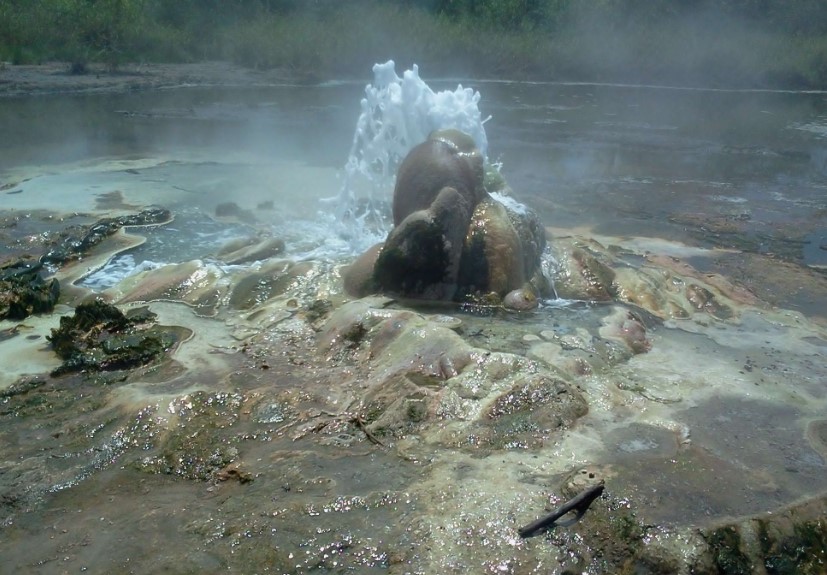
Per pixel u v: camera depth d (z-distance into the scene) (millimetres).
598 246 11086
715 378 7441
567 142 21016
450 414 6520
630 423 6559
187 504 5586
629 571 5016
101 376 7344
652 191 15680
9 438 6383
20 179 14914
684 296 9508
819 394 7297
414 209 8984
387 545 5082
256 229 11633
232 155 17594
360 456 6070
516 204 9617
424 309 8492
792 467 6066
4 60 32250
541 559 4988
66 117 22625
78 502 5648
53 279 9273
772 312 9344
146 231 11625
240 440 6332
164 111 24297
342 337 7758
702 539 5180
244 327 8266
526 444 6172
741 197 15422
